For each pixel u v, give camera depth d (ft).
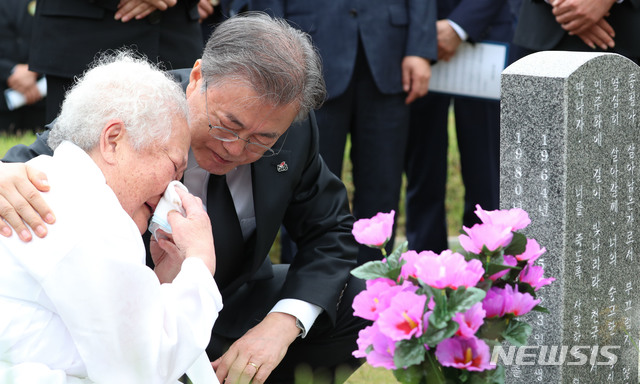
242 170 11.14
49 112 14.70
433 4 17.53
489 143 19.70
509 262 7.84
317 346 11.68
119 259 7.80
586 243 10.69
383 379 12.44
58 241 7.84
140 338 7.91
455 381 7.54
